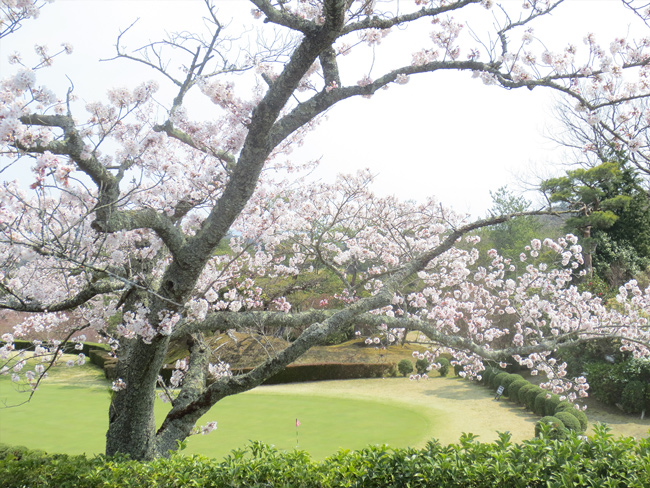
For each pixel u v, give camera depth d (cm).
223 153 710
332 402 1936
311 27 571
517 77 666
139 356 707
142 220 620
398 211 1297
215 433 1452
